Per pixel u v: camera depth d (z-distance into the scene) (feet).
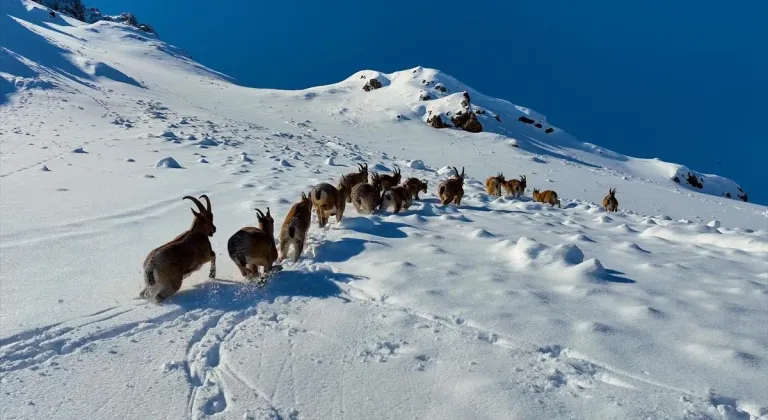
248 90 218.18
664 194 105.81
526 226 32.81
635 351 14.38
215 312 17.21
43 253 22.52
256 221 29.27
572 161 168.45
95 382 12.82
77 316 16.22
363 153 91.45
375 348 14.84
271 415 11.61
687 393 12.42
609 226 37.06
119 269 20.88
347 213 33.76
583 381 13.04
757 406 11.80
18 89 86.07
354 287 19.34
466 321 16.30
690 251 27.91
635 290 19.26
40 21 279.28
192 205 33.27
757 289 19.97
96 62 140.67
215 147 64.13
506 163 118.52
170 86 179.52
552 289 19.13
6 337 14.51
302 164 57.62
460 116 185.57
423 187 43.42
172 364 13.66
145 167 47.26
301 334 15.75
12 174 40.73
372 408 12.02
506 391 12.46
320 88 242.58
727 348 14.32
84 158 49.19
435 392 12.62
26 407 11.72
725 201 116.16
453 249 24.47
